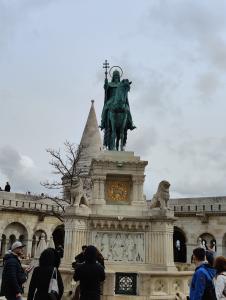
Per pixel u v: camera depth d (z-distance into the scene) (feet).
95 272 21.01
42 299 19.70
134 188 51.70
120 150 55.98
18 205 112.37
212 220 114.01
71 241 46.68
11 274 22.13
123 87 57.98
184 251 123.03
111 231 48.44
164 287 40.88
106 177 52.26
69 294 38.78
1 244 109.91
